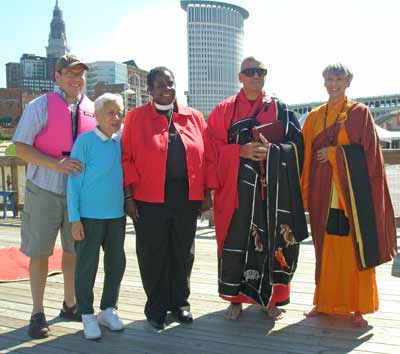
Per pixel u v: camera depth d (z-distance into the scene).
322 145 3.32
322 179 3.30
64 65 3.14
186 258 3.34
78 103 3.28
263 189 3.30
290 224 3.29
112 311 3.28
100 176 3.10
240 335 3.14
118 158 3.20
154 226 3.20
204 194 3.47
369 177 3.19
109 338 3.12
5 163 8.11
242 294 3.38
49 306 3.74
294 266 3.39
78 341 3.08
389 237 3.29
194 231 3.36
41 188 3.17
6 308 3.71
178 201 3.22
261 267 3.34
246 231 3.30
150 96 3.31
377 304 3.33
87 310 3.15
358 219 3.17
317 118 3.39
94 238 3.13
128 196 3.30
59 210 3.22
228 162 3.28
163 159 3.15
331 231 3.28
